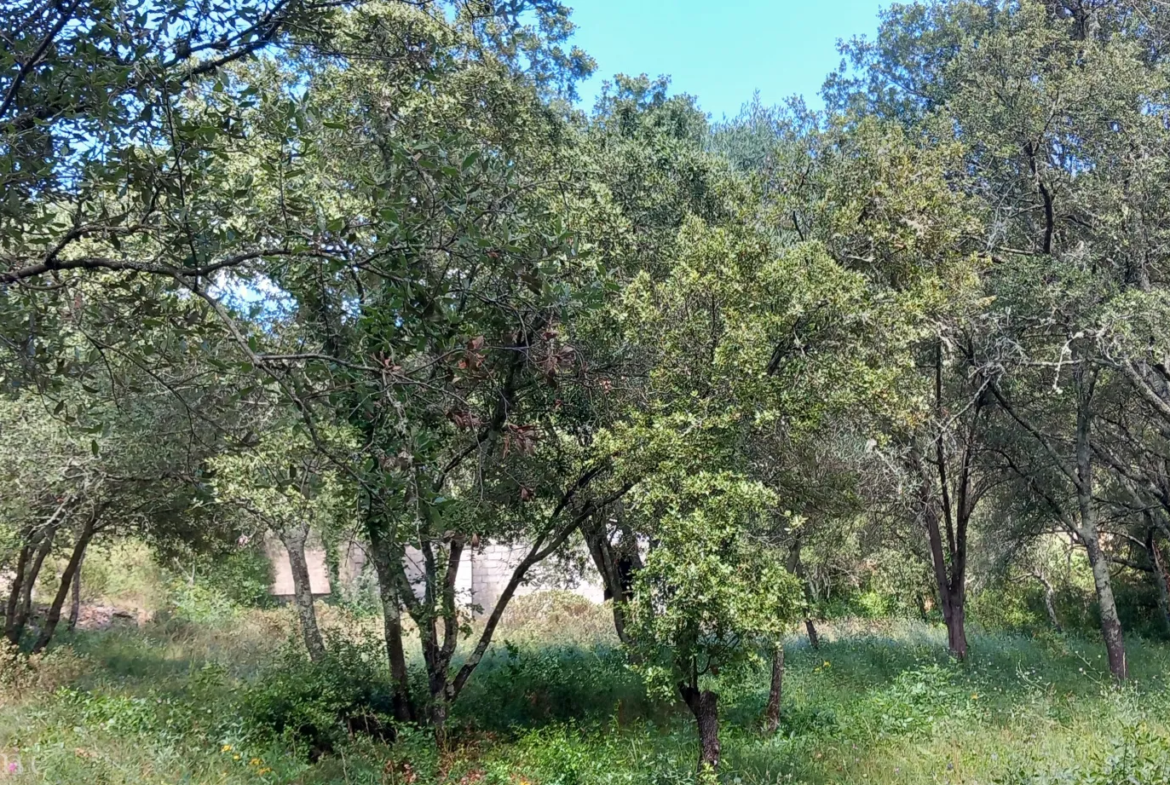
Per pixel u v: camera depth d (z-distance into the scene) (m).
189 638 15.73
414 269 3.83
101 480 9.38
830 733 9.18
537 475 8.64
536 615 19.08
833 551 14.99
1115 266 10.77
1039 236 12.05
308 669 9.68
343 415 4.23
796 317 6.86
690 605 6.02
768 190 8.54
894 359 7.12
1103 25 12.70
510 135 8.81
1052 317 10.34
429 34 7.14
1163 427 13.57
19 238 3.49
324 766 7.98
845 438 8.58
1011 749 7.64
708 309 7.25
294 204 3.74
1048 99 10.91
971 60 11.59
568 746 8.07
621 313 7.31
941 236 8.02
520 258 3.94
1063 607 21.22
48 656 10.90
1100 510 16.58
